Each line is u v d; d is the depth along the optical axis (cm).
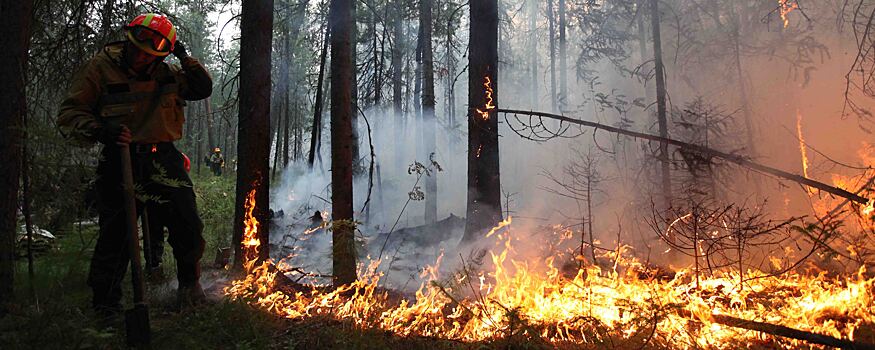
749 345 331
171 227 357
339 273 476
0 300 309
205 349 288
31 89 491
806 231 466
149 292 394
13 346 252
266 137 526
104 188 332
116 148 329
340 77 512
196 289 370
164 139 344
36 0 484
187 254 365
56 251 334
